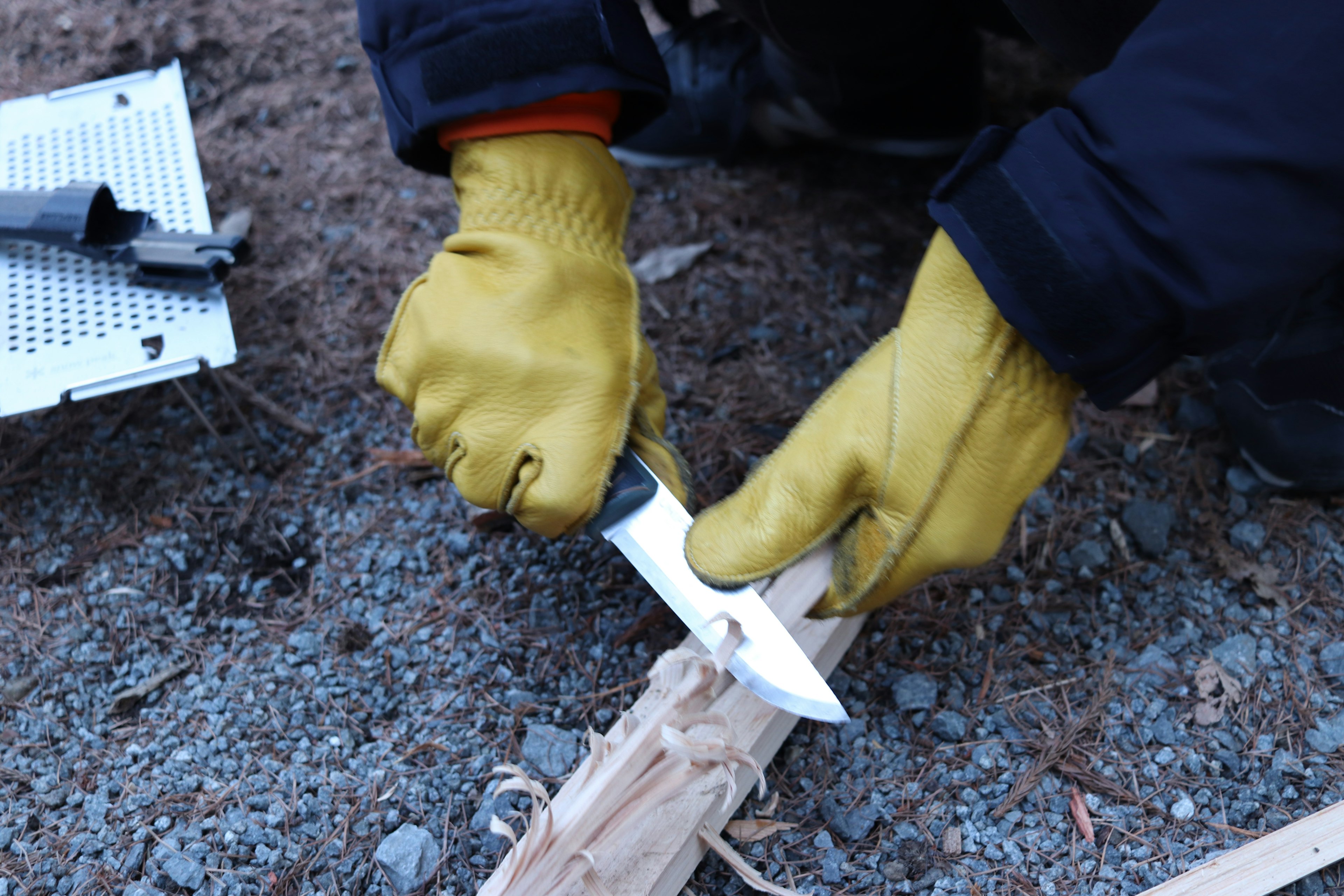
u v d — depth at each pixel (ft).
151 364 5.15
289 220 7.33
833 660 4.92
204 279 5.40
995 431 3.90
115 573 5.50
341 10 8.95
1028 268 3.51
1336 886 4.27
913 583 4.27
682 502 4.60
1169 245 3.28
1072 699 4.93
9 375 5.10
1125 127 3.33
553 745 4.79
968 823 4.54
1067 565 5.41
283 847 4.54
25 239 5.45
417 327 4.46
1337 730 4.71
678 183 7.73
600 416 4.34
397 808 4.65
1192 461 5.83
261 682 5.10
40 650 5.19
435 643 5.24
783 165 7.84
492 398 4.34
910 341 4.03
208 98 8.19
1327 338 4.98
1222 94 3.19
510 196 4.59
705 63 7.10
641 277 7.00
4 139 6.30
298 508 5.82
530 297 4.36
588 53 4.33
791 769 4.75
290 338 6.61
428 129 4.50
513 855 3.77
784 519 4.18
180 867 4.45
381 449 6.09
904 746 4.81
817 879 4.40
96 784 4.75
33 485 5.83
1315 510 5.54
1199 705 4.85
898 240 7.21
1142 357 3.67
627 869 4.06
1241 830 4.45
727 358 6.55
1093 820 4.52
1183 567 5.37
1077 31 4.66
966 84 7.09
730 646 4.01
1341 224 3.29
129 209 5.82
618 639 5.18
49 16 8.74
